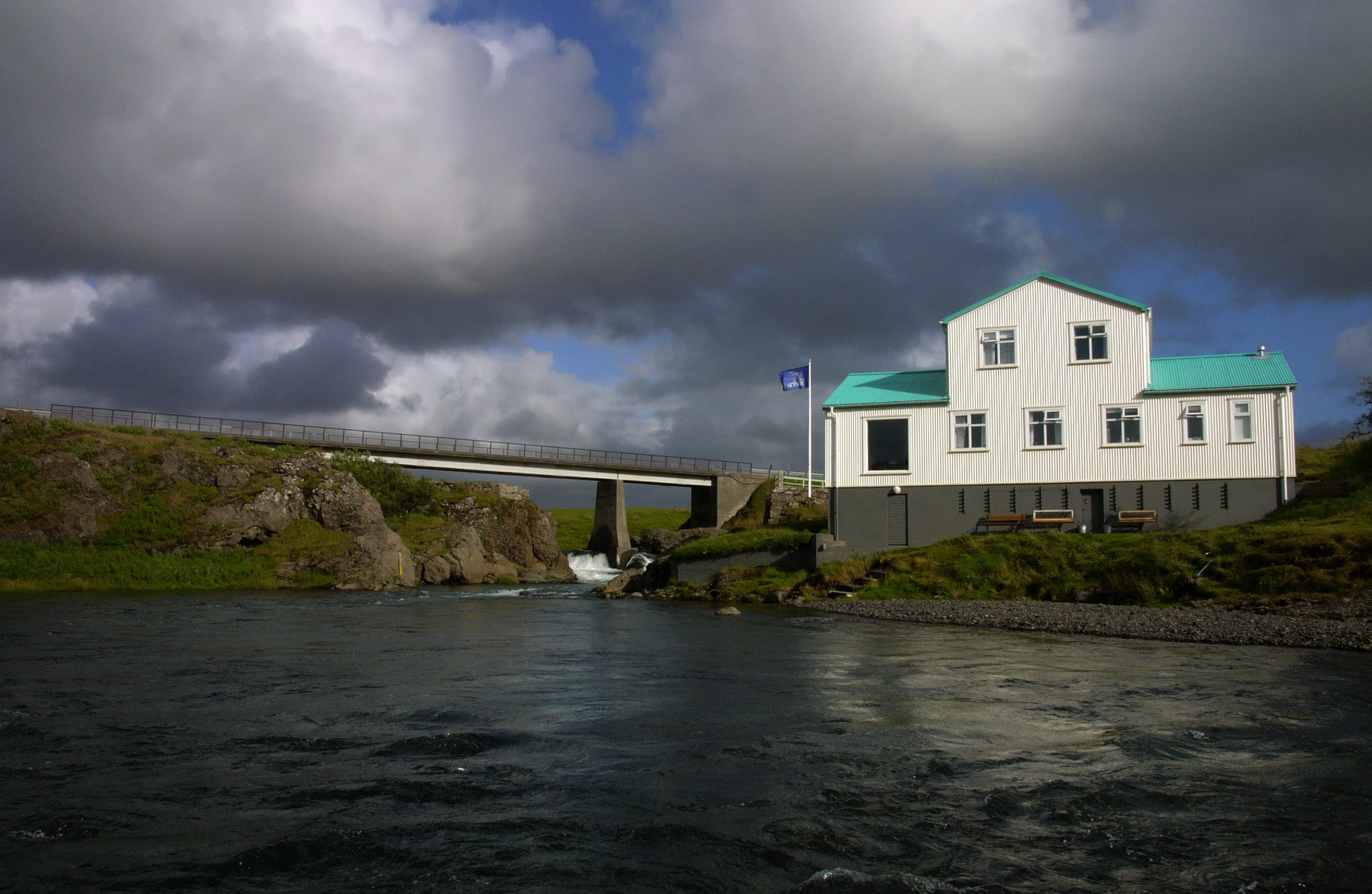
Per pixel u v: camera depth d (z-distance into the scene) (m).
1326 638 21.47
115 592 42.25
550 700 13.85
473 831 7.82
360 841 7.54
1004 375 41.19
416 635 24.22
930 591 35.03
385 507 65.00
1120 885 6.84
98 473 49.34
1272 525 34.53
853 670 17.42
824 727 12.05
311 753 10.39
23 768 9.68
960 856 7.37
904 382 45.34
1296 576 28.27
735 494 82.81
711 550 43.00
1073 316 40.44
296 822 8.01
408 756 10.30
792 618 29.95
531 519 72.00
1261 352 39.59
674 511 132.50
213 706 13.25
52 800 8.57
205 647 20.81
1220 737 11.61
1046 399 40.44
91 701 13.57
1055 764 10.20
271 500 52.19
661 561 45.72
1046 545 35.75
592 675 16.53
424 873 6.89
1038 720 12.61
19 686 15.00
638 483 84.25
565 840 7.65
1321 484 37.66
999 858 7.35
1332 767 10.18
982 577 34.97
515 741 11.05
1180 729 11.97
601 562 79.75
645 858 7.25
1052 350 40.59
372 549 52.22
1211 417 37.97
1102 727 12.17
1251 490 37.06
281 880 6.75
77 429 52.81
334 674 16.45
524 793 8.92
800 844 7.59
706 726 12.05
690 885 6.73
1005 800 8.83
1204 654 19.92
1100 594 31.64
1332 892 6.75
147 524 48.38
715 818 8.23
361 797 8.73
